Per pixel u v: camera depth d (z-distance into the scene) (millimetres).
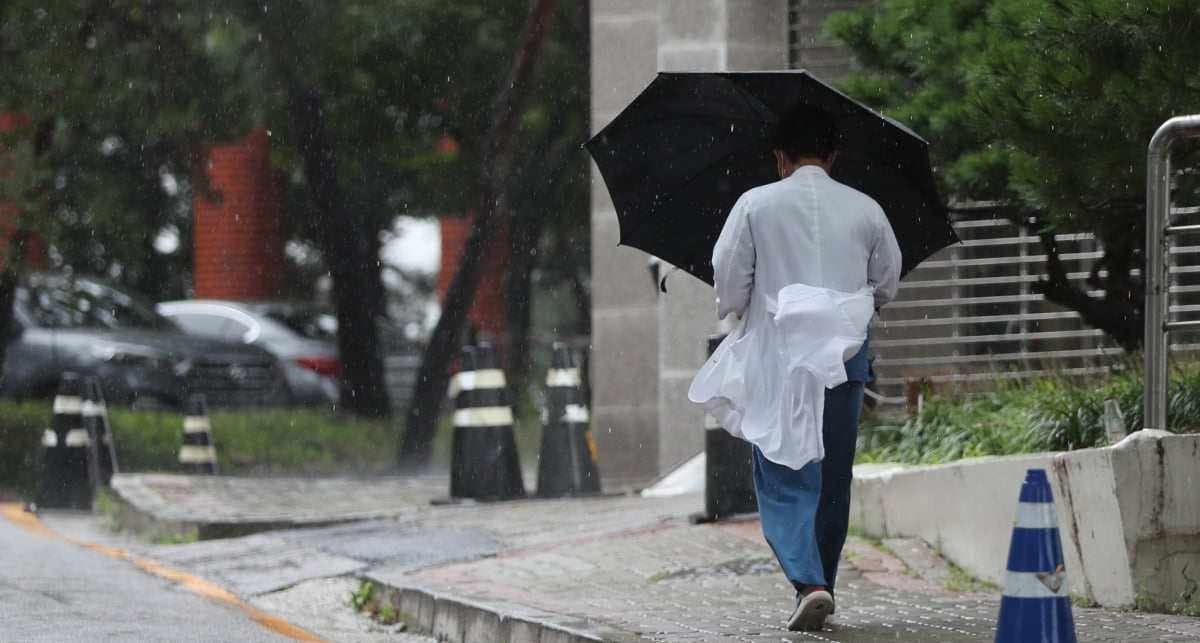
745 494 33500
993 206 33188
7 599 27703
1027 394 32375
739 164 22969
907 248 23625
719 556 29266
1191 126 22812
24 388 67625
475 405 43219
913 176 22469
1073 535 23547
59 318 69562
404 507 44375
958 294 39531
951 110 31578
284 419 69938
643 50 51625
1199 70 24891
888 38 34781
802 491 21047
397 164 86188
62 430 50781
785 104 21938
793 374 20641
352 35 72438
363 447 69000
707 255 23594
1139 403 26844
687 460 48062
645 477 51938
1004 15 27406
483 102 78562
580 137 87688
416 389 67750
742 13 48312
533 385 97750
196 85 74875
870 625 21500
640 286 52469
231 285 104938
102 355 68125
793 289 20891
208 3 72188
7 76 65625
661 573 28016
